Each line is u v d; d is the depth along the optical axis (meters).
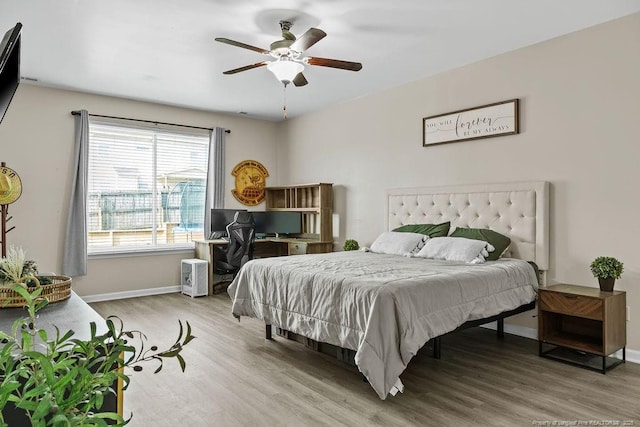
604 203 3.39
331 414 2.38
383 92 5.22
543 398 2.57
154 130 5.74
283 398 2.58
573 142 3.57
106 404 1.27
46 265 4.93
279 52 3.21
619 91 3.30
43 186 4.91
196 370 3.02
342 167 5.81
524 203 3.81
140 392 2.65
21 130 4.78
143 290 5.67
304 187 6.22
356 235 5.61
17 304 1.84
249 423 2.28
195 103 5.74
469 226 4.24
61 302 1.95
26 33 3.43
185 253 6.03
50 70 4.34
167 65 4.21
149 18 3.19
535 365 3.13
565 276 3.63
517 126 3.91
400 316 2.53
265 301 3.48
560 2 3.01
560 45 3.63
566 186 3.62
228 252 5.62
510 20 3.30
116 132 5.50
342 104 5.79
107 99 5.34
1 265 1.93
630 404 2.49
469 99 4.31
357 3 2.99
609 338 3.00
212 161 6.18
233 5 3.00
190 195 6.15
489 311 3.10
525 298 3.44
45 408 0.66
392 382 2.43
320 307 2.95
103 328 1.53
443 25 3.37
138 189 5.68
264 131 6.83
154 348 0.89
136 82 4.77
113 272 5.44
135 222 5.67
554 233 3.70
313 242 5.71
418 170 4.83
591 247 3.47
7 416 1.11
